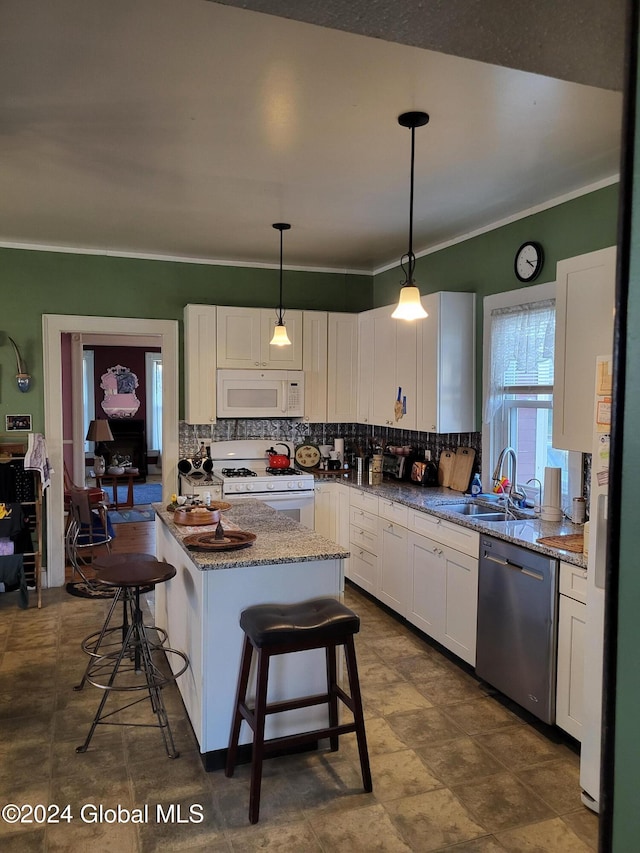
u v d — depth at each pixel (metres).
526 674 2.91
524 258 3.80
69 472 7.21
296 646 2.33
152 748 2.72
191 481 4.87
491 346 4.10
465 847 2.15
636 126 0.64
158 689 2.91
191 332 5.03
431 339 4.26
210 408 5.12
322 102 2.43
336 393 5.45
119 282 5.04
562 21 1.15
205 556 2.58
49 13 1.85
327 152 2.93
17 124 2.63
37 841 2.15
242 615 2.46
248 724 2.43
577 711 2.64
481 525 3.25
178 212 3.91
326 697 2.60
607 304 2.74
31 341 4.82
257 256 5.20
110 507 7.90
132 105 2.45
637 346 0.63
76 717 2.97
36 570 4.47
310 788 2.46
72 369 7.05
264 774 2.55
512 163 3.06
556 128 2.66
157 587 3.84
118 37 1.98
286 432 5.64
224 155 2.97
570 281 2.96
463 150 2.90
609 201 3.24
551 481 3.40
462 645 3.42
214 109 2.49
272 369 5.24
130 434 10.20
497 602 3.10
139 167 3.13
